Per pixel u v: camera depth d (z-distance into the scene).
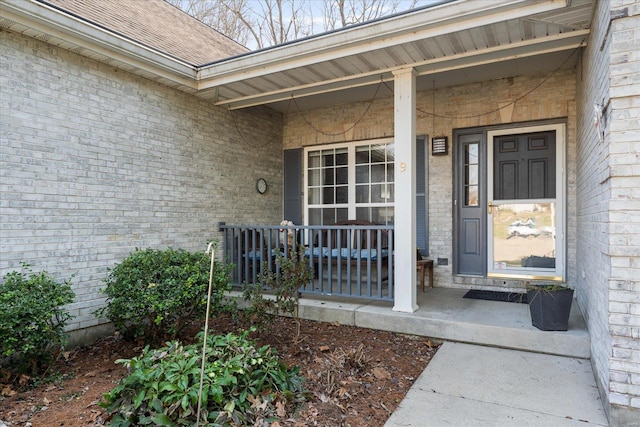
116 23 5.04
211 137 5.52
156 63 4.37
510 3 3.13
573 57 4.45
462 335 3.81
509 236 5.36
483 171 5.45
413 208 4.25
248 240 5.43
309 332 4.21
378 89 5.60
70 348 3.81
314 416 2.45
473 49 3.85
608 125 2.42
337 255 5.00
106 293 3.71
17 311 2.82
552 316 3.52
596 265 2.98
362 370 3.19
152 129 4.68
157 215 4.72
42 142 3.63
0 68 3.35
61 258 3.76
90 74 4.04
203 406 2.23
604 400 2.55
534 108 5.06
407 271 4.22
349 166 6.45
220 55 6.40
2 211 3.35
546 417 2.47
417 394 2.80
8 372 3.01
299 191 6.79
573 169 4.84
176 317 3.76
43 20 3.37
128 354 3.69
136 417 2.27
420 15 3.48
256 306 3.83
